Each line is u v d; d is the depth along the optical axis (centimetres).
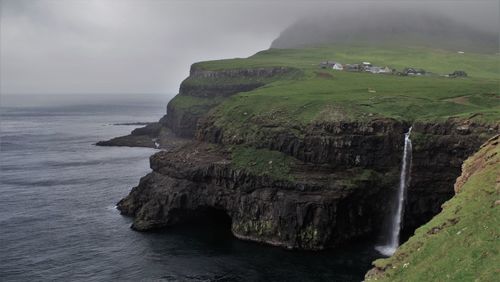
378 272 4988
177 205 10625
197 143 12694
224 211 11275
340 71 19888
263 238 9519
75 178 15538
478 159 6450
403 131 10294
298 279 7575
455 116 10038
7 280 7650
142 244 9306
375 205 9994
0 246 9131
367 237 9756
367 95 13100
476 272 3928
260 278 7644
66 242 9388
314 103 12150
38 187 14162
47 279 7688
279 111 12038
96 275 7838
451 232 4766
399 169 10094
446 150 9694
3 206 12000
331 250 9012
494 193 5009
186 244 9325
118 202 12094
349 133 10331
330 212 9306
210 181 10781
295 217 9338
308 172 10112
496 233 4278
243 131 11762
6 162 18775
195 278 7688
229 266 8169
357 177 9844
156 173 11894
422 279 4306
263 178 9994
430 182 9775
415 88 14375
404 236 9700
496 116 9631
